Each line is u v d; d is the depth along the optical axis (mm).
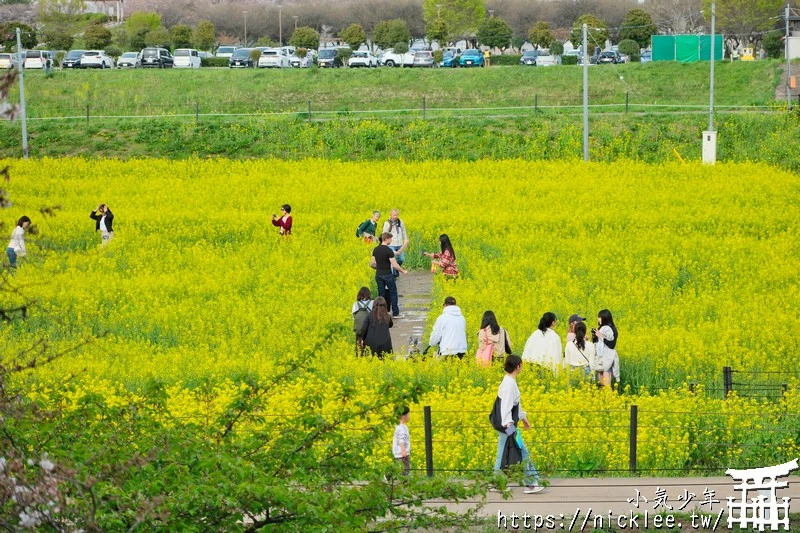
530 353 24891
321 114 68875
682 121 64438
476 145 61625
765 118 63719
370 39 149750
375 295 34219
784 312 31047
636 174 54125
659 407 22328
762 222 43594
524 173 54812
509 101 78188
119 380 25047
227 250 41156
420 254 40062
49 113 73125
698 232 42969
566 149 60219
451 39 137750
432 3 136125
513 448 17766
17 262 34312
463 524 14031
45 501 10273
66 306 31609
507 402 17484
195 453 13047
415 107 76938
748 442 20938
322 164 57656
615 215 44250
